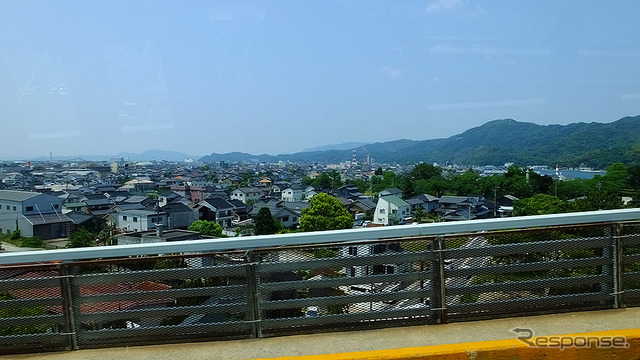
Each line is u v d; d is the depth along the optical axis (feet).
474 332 12.39
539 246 13.26
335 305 12.80
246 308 12.59
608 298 13.73
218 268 12.50
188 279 12.54
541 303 13.43
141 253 12.46
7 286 12.16
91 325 12.51
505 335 12.15
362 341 12.12
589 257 13.71
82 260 12.53
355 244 12.79
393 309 12.91
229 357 11.57
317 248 12.72
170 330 12.50
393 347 11.68
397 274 12.85
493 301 13.29
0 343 12.34
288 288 12.73
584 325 12.62
